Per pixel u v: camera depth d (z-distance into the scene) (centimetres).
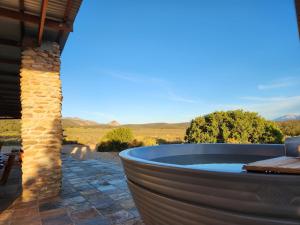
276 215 54
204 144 167
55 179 519
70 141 2259
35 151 508
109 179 668
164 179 74
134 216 384
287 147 94
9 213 409
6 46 555
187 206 68
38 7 438
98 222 362
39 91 521
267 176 54
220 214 61
